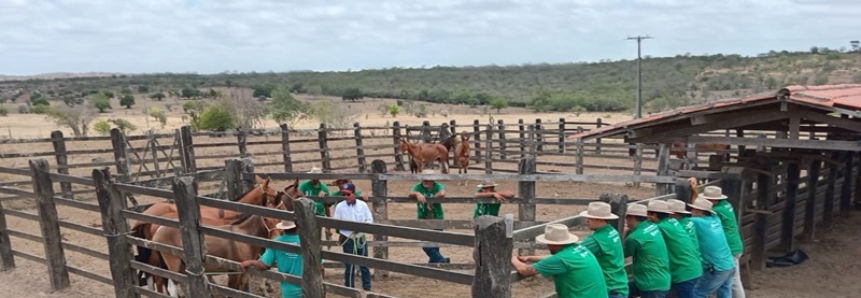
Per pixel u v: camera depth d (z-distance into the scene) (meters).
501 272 3.91
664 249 5.30
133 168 16.47
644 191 14.95
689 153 14.44
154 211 6.94
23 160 20.52
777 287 7.71
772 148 9.25
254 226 6.70
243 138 15.48
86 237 10.77
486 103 79.88
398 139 18.16
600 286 4.49
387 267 4.61
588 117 49.91
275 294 7.71
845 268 8.45
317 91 100.81
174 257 6.57
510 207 13.07
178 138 14.88
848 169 11.45
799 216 9.60
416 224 7.84
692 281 5.55
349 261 4.83
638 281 5.37
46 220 7.85
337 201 7.95
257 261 5.62
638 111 32.03
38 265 9.21
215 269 6.17
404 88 101.88
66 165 13.25
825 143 6.14
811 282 7.90
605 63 104.31
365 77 117.94
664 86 70.50
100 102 68.69
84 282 8.40
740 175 7.46
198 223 5.94
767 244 8.47
